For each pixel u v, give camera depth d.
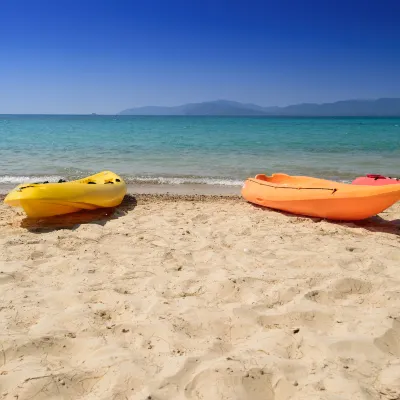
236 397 1.94
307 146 16.64
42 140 19.19
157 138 21.05
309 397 1.91
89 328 2.58
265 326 2.67
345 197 5.28
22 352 2.30
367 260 3.87
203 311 2.81
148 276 3.51
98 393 1.95
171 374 2.08
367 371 2.14
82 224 5.06
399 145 17.16
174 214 5.89
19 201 5.01
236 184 8.90
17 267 3.65
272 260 3.91
